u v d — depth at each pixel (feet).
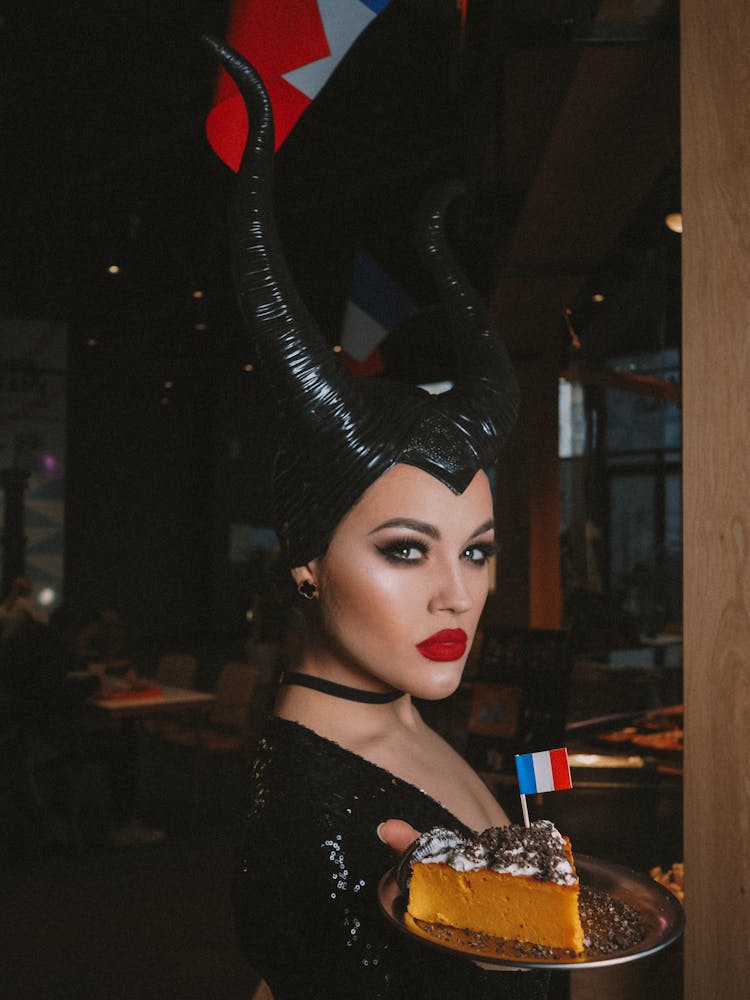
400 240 31.63
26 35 21.42
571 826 9.46
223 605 61.87
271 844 3.32
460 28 10.76
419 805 3.57
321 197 27.78
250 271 3.33
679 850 8.84
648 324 21.81
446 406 3.53
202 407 62.49
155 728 21.08
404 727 3.98
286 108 6.05
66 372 52.06
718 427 4.00
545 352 22.38
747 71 3.94
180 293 42.98
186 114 24.68
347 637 3.45
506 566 22.62
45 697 17.16
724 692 3.92
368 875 3.26
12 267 43.83
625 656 19.86
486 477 3.61
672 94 9.75
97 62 22.74
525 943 2.76
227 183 28.96
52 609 52.13
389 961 3.16
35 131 26.99
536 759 3.29
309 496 3.43
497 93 10.27
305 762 3.49
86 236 35.35
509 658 12.79
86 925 13.94
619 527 40.09
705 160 4.09
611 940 2.79
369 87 22.08
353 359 18.61
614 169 11.96
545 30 8.03
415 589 3.36
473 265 20.98
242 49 6.00
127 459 59.41
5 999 11.46
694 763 4.07
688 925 4.07
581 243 15.29
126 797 18.06
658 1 7.64
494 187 14.30
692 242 4.14
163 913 14.44
